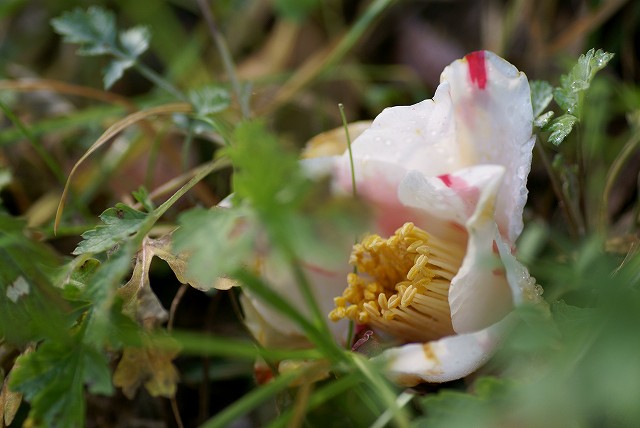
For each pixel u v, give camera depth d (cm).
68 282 30
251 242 28
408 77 43
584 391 28
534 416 28
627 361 27
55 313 30
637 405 27
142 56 45
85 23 36
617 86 38
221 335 36
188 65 43
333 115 42
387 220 32
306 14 43
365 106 42
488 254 30
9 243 30
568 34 40
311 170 31
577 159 34
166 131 39
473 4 43
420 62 43
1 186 36
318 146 34
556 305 30
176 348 30
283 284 32
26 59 45
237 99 37
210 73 44
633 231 35
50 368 29
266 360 32
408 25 44
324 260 32
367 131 32
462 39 43
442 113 31
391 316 32
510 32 41
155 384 30
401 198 32
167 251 31
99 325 29
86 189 39
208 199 36
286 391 32
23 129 36
